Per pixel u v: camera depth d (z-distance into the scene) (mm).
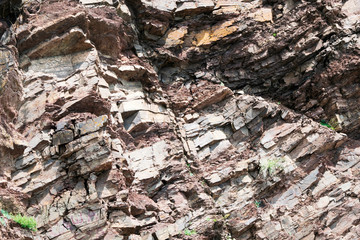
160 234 12125
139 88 14820
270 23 16641
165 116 14945
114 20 14359
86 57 13234
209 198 13602
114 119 13625
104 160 11320
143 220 12250
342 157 15219
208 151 14836
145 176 13211
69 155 11523
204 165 14594
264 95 16625
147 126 14258
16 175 11477
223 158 14773
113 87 14195
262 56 16281
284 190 14586
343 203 14359
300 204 14352
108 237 10898
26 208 11164
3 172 11289
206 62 16453
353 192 14477
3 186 11070
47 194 11336
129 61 14844
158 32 15922
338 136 15172
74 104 12211
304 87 16219
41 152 11703
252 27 16484
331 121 15945
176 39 16141
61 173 11445
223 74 16438
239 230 13547
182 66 16312
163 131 14438
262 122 15352
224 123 15328
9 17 13250
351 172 14961
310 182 14656
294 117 15547
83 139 11445
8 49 12148
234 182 14445
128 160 13078
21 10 13180
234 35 16453
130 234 11500
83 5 13758
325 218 14133
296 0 16797
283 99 16562
